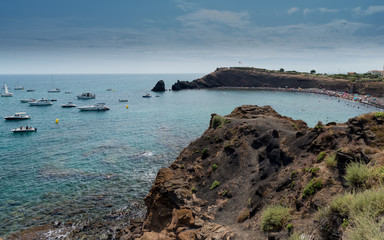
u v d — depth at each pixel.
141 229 29.58
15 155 60.34
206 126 92.25
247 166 29.84
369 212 9.90
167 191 29.62
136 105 151.38
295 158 24.97
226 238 17.69
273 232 15.73
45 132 84.75
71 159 57.38
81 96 183.88
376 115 20.59
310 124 97.94
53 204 37.84
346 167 15.45
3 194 40.72
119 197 40.25
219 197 26.91
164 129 88.12
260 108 54.03
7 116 110.06
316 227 12.94
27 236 30.50
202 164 35.47
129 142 71.50
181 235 21.22
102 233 31.41
